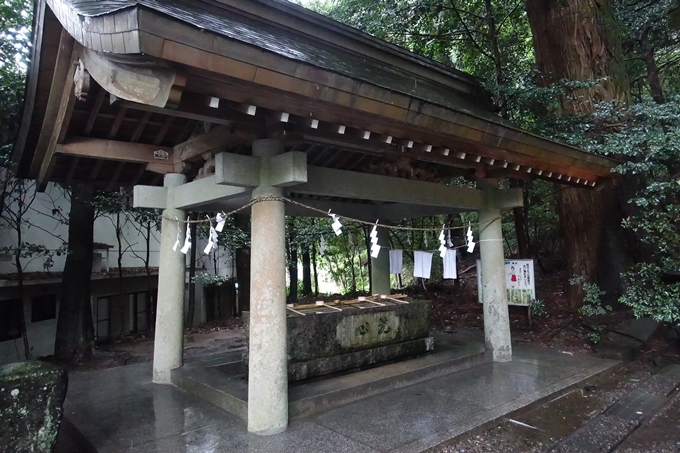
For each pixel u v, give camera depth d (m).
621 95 7.76
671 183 5.29
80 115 3.98
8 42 6.70
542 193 9.58
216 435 3.51
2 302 7.45
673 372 5.30
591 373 5.18
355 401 4.30
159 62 2.17
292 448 3.24
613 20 7.87
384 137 3.71
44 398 2.67
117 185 5.77
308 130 3.53
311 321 4.83
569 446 3.35
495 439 3.49
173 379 5.02
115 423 3.81
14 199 6.84
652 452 3.31
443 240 5.03
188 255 12.07
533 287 7.03
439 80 6.76
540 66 8.41
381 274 7.70
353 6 9.70
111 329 9.78
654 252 6.57
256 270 3.62
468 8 9.84
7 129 6.52
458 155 4.46
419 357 5.68
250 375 3.62
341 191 4.41
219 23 3.27
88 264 7.32
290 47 3.67
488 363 5.74
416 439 3.35
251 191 3.83
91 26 2.23
